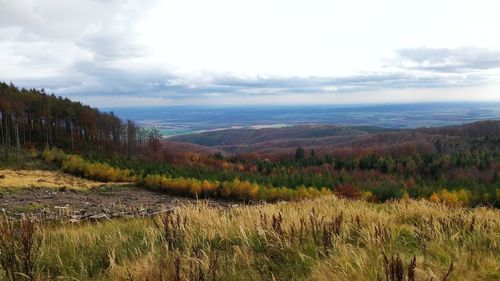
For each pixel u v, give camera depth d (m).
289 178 71.81
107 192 50.44
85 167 69.56
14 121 94.31
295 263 5.21
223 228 6.89
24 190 41.81
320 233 6.46
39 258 5.73
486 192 50.47
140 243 6.66
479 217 8.00
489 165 92.50
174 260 5.16
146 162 83.25
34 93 117.12
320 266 4.84
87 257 5.98
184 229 6.71
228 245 6.24
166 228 6.67
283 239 6.01
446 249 5.66
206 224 7.21
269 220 7.14
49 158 78.62
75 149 103.25
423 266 4.70
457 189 58.12
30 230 5.47
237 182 58.41
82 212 21.41
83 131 115.81
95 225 9.70
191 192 57.28
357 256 5.03
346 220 7.48
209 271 4.73
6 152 76.19
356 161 106.12
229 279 4.82
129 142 122.50
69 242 6.64
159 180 60.28
